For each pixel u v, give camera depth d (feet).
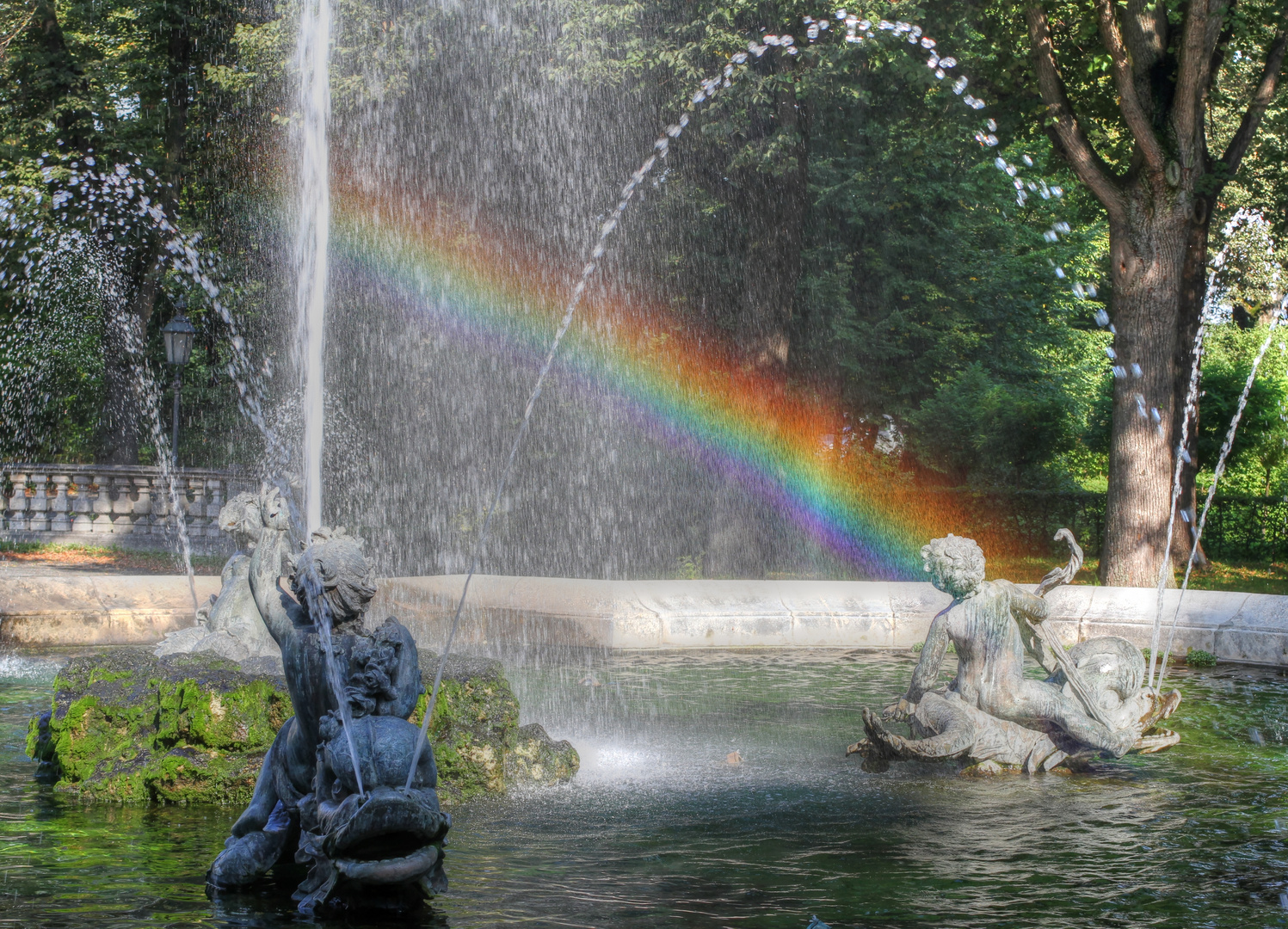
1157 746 23.21
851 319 73.05
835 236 72.79
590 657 36.24
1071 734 21.70
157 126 82.23
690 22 58.23
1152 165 54.39
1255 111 58.59
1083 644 23.93
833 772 21.21
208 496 67.36
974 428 77.25
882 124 64.54
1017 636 22.40
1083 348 117.91
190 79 81.41
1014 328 92.27
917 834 16.90
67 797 18.37
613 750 23.09
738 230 68.54
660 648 38.17
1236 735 25.26
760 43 57.88
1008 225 86.28
